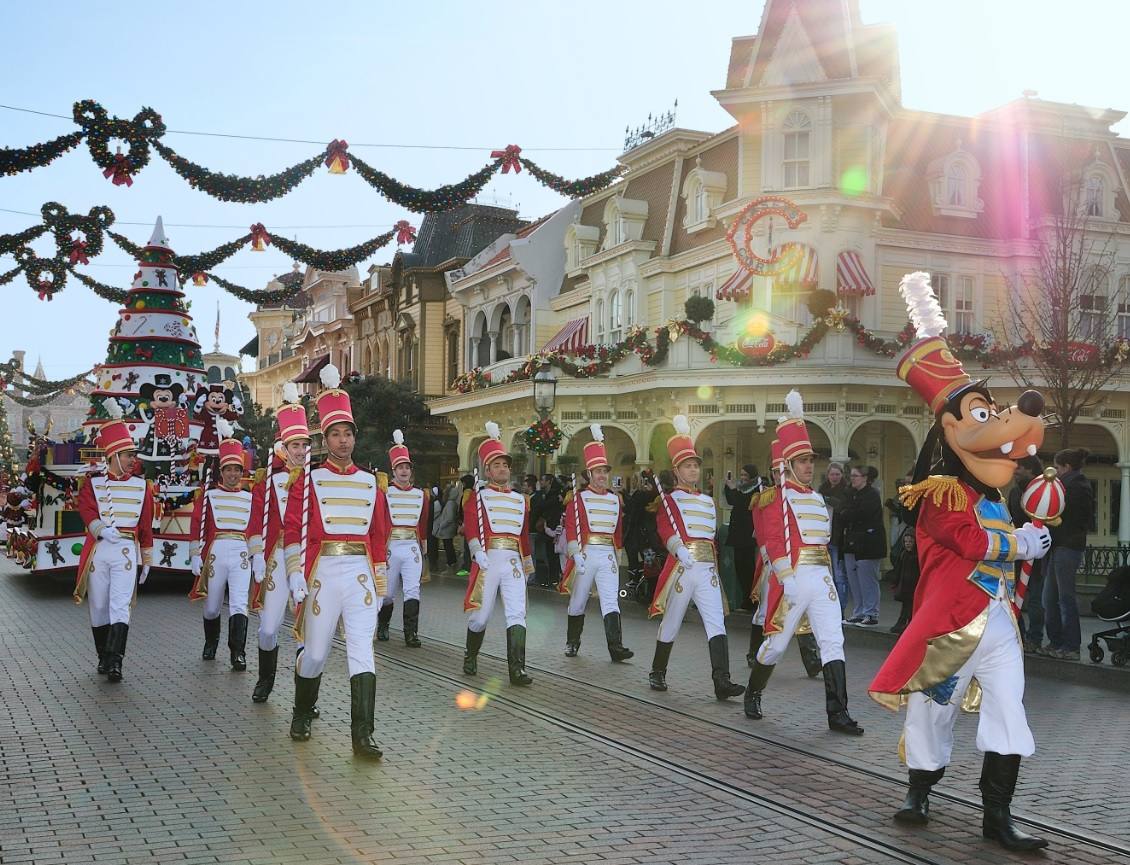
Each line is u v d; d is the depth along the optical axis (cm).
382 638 1510
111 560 1183
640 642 1515
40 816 675
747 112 2780
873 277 2722
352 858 602
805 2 2800
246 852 609
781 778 782
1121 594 1209
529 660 1335
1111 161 3005
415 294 4700
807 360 2564
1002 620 654
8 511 2588
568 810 699
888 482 2817
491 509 1209
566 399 2966
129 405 2303
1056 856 618
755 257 2534
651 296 3167
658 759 834
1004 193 2912
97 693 1092
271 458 1036
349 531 867
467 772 791
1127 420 2719
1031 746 633
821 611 966
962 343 2567
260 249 1770
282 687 1131
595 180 1557
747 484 1719
